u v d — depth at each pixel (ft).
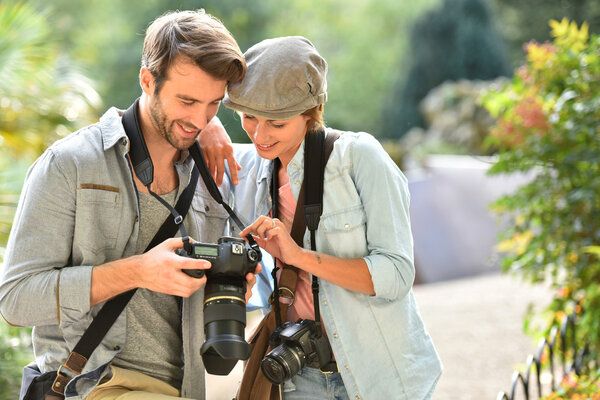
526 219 20.16
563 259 19.20
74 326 8.34
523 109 19.10
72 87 24.40
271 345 9.03
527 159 19.80
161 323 8.81
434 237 42.47
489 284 34.78
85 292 7.96
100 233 8.39
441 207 43.39
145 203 8.74
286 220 9.30
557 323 18.42
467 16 82.94
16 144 22.36
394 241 8.63
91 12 83.56
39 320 8.09
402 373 8.87
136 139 8.54
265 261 9.70
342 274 8.46
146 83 8.28
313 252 8.52
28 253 8.05
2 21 22.93
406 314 9.04
